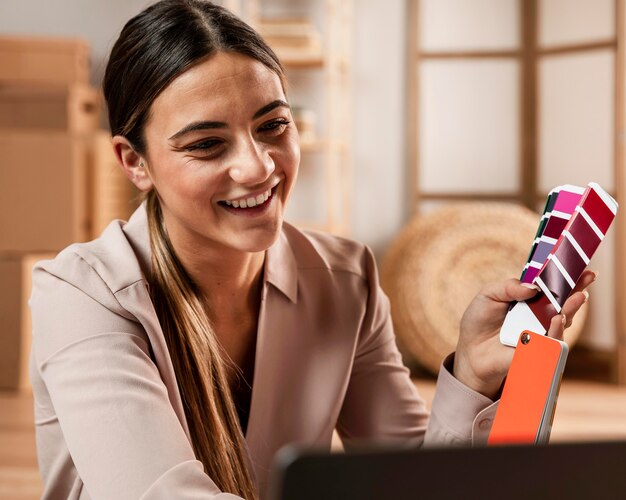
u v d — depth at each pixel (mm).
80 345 1034
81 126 4414
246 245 1043
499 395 1062
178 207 1051
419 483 492
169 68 1002
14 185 4188
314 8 4680
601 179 4398
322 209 4766
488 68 4652
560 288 906
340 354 1246
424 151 4715
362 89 4750
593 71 4398
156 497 888
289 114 1049
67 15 4781
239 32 1016
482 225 4348
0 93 4316
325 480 478
